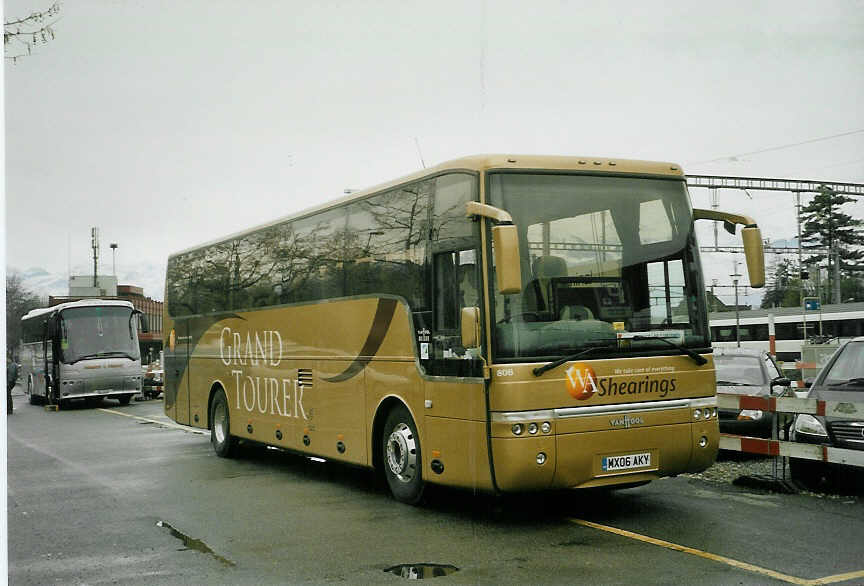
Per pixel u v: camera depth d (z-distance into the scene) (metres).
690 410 8.29
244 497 10.27
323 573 6.60
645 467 8.04
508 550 7.20
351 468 12.95
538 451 7.54
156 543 7.84
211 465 13.46
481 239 7.87
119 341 30.81
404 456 9.17
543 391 7.62
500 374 7.59
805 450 9.71
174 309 16.98
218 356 14.69
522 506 9.20
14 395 38.44
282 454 14.93
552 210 8.09
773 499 9.45
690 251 8.66
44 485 11.53
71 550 7.64
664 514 8.62
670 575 6.30
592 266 8.13
